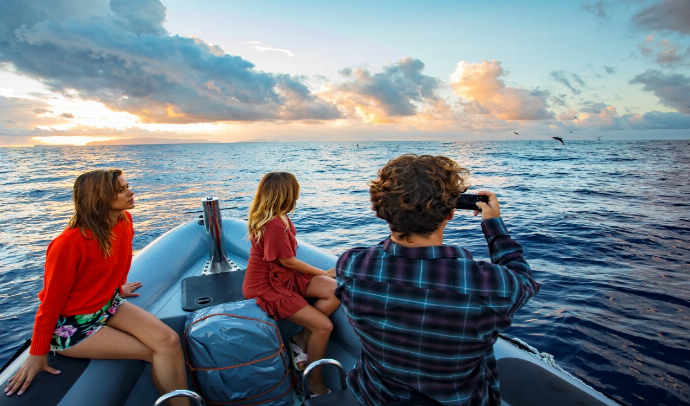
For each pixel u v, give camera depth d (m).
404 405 0.86
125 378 1.73
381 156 61.81
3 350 4.34
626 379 3.20
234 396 1.72
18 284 6.46
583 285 5.15
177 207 14.23
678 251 6.74
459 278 0.84
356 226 9.77
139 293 2.21
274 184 1.94
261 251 2.03
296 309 1.94
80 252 1.51
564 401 1.17
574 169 27.84
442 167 0.90
